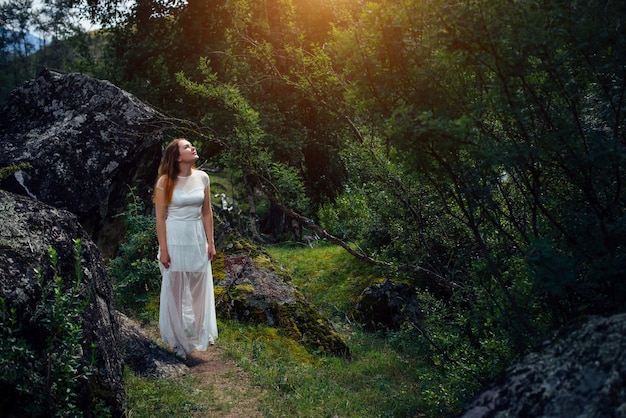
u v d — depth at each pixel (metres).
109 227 8.14
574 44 3.37
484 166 3.78
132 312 7.02
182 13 18.84
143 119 8.23
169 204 5.88
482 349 4.79
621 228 3.46
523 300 4.16
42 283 3.85
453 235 6.14
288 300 7.38
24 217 4.39
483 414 2.92
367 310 8.35
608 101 3.72
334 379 6.17
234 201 18.11
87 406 4.04
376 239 9.68
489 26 3.29
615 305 3.47
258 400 5.31
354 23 3.99
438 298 8.20
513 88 3.56
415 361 6.95
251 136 6.80
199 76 17.59
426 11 3.53
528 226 4.55
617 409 2.36
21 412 3.55
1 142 8.05
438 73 3.67
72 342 3.80
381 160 5.86
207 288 6.08
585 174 3.53
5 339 3.62
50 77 8.63
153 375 5.45
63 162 7.80
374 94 3.90
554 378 2.77
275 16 16.73
